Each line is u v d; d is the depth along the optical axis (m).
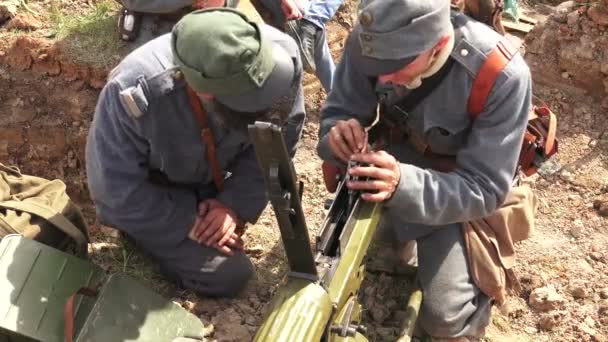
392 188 2.75
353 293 2.63
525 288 3.57
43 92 4.18
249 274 3.34
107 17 4.27
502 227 3.19
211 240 3.20
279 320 2.30
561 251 3.76
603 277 3.62
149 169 3.09
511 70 2.73
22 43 4.13
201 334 3.03
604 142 4.33
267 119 2.64
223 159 3.13
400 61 2.54
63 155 4.25
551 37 4.61
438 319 3.12
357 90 3.07
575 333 3.36
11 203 3.16
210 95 2.56
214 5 3.67
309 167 4.20
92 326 2.77
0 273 2.80
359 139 2.87
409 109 2.93
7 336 2.81
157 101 2.78
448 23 2.57
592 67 4.44
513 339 3.32
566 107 4.51
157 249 3.23
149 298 2.95
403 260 3.53
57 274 2.93
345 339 2.51
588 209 3.99
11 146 4.23
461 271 3.14
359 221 2.69
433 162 3.08
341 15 4.89
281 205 2.21
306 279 2.41
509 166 2.88
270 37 2.80
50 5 4.41
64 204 3.34
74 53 4.08
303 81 4.52
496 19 3.01
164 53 2.81
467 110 2.83
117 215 3.09
